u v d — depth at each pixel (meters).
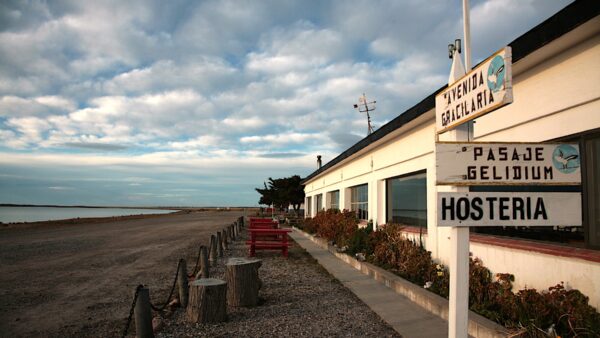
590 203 4.91
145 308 5.07
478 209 3.38
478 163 3.37
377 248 9.88
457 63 3.88
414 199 10.16
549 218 3.41
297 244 16.64
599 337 4.17
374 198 12.84
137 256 13.58
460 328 3.39
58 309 7.02
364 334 5.45
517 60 5.34
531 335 4.50
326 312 6.49
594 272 4.56
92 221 44.00
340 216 15.24
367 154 13.70
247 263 6.97
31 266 11.67
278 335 5.47
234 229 21.30
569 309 4.55
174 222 38.47
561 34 4.56
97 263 12.09
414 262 8.09
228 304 6.88
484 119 6.70
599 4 3.95
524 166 3.39
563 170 3.42
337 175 19.17
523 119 5.81
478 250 6.71
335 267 10.58
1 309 7.06
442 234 8.14
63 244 17.80
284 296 7.61
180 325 5.92
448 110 3.81
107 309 6.99
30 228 30.70
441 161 3.35
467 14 3.90
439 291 6.71
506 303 5.36
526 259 5.62
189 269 10.90
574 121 5.01
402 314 6.20
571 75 4.98
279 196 51.81
